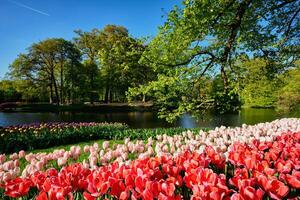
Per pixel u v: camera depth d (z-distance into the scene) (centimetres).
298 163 427
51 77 5362
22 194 359
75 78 5262
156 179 374
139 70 4356
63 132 1490
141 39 1144
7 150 1248
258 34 1018
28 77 5194
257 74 1068
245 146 540
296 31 1142
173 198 297
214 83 1116
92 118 3575
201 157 459
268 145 589
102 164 559
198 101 1090
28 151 1245
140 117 3606
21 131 1526
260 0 988
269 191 327
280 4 1062
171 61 1079
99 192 337
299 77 2692
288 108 2862
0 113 4294
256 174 364
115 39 5003
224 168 471
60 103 5488
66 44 5209
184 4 893
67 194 341
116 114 4022
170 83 1042
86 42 5434
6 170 554
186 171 404
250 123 2988
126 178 355
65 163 613
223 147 630
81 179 365
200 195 310
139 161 441
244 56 1040
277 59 1098
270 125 1233
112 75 4950
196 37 966
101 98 6862
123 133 1513
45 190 352
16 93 6212
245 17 1009
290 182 359
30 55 5188
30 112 4456
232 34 960
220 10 911
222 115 3778
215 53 1078
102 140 1481
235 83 997
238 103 1091
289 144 571
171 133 1468
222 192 309
